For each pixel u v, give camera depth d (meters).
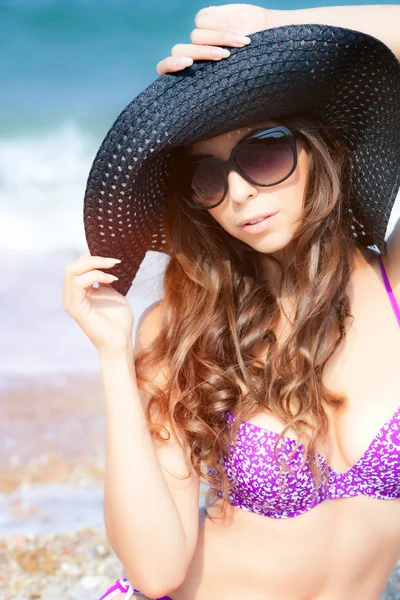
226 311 2.81
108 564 4.74
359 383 2.64
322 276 2.65
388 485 2.57
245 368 2.70
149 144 2.42
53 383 7.70
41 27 21.30
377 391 2.61
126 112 2.40
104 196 2.51
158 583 2.53
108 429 2.55
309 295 2.65
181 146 2.61
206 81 2.35
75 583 4.52
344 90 2.52
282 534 2.63
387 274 2.78
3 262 11.37
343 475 2.59
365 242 2.84
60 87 20.12
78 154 17.16
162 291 2.93
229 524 2.71
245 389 2.72
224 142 2.51
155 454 2.57
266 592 2.66
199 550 2.73
